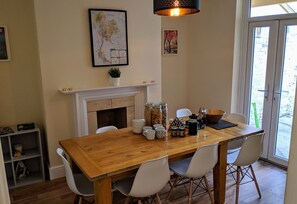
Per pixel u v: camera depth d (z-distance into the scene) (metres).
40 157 3.51
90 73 3.64
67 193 3.21
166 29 4.77
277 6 3.66
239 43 4.18
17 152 3.42
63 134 3.57
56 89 3.43
